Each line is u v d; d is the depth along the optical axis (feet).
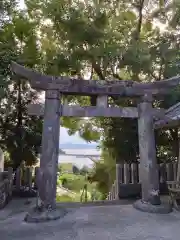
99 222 15.67
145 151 19.35
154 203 18.43
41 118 29.04
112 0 27.89
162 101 26.21
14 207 19.80
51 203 17.17
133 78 27.76
